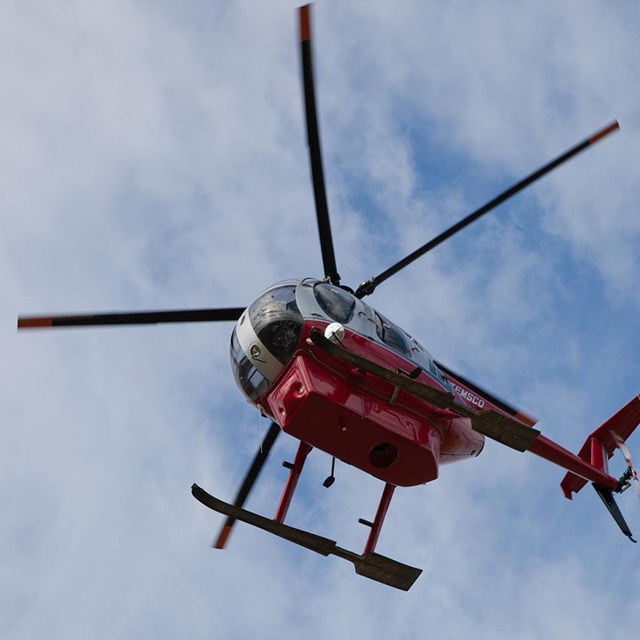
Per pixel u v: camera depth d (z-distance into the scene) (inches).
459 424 2033.7
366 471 1924.2
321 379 1822.1
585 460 2625.5
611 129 2087.8
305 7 1873.8
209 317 2010.3
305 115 1910.7
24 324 1951.3
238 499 2018.9
